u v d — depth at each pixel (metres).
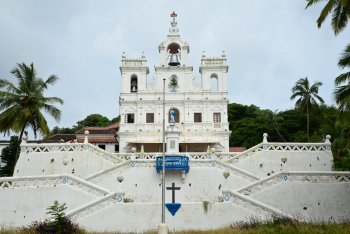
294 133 65.06
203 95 50.94
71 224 19.83
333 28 24.20
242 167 32.44
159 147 49.25
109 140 55.78
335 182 25.09
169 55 54.47
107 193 23.44
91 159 32.56
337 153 32.28
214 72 51.81
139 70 52.09
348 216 24.39
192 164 29.34
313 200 24.70
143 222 22.28
